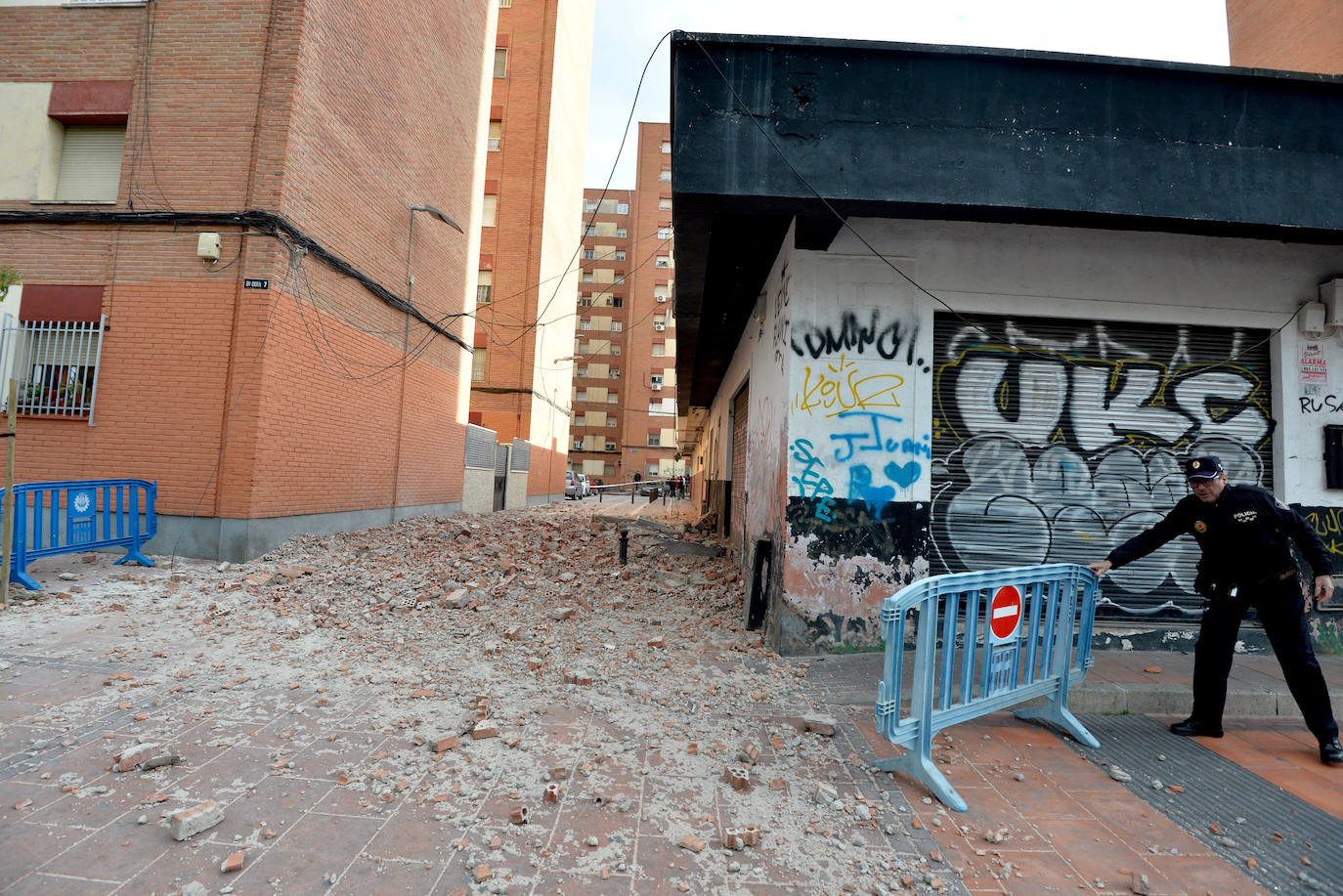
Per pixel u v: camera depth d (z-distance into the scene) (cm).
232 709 391
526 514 1841
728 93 480
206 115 857
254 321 827
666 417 6194
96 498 700
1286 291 597
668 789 320
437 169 1366
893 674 328
